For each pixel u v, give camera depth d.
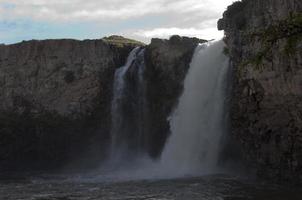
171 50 74.56
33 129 82.81
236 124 56.81
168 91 73.12
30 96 85.06
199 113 64.75
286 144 49.34
